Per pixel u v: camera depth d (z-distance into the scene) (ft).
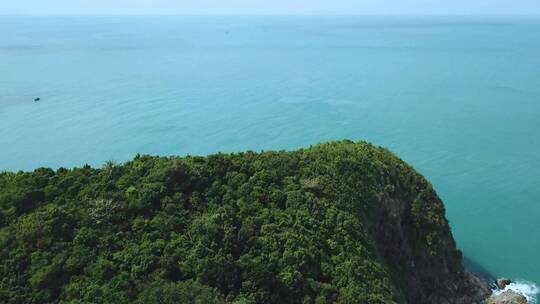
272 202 166.30
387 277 160.76
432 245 198.39
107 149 357.82
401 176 208.54
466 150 352.90
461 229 254.27
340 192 178.29
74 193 154.51
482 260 229.25
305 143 372.58
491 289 210.18
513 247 238.48
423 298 190.49
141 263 129.18
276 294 134.10
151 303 113.70
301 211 163.22
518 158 337.93
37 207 146.30
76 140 371.97
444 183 303.27
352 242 160.66
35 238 130.72
